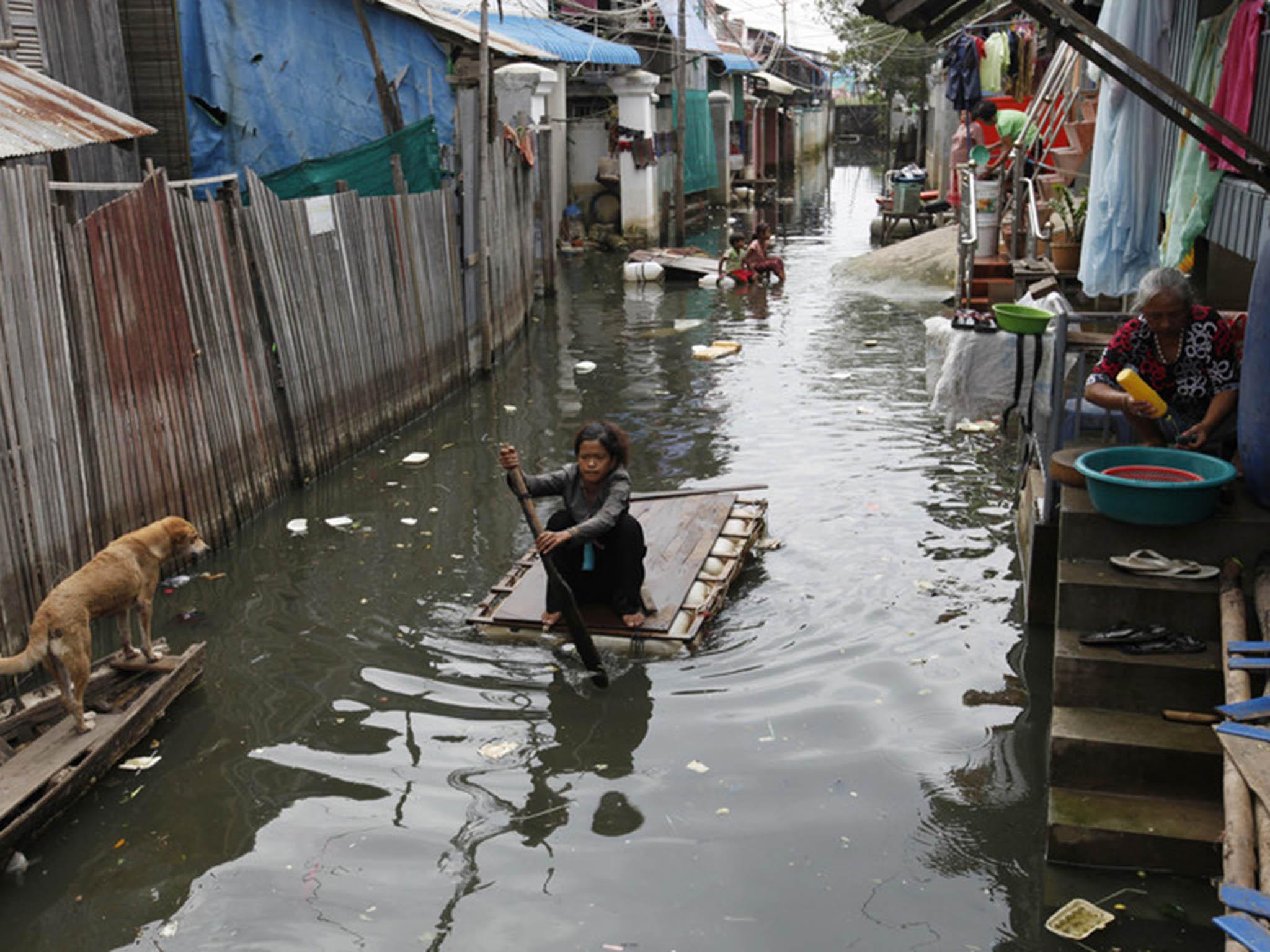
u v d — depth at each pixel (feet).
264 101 40.55
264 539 25.63
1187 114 25.04
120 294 21.95
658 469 29.86
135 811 15.72
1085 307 34.65
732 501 25.35
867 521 25.63
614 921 13.28
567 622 18.33
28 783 15.21
